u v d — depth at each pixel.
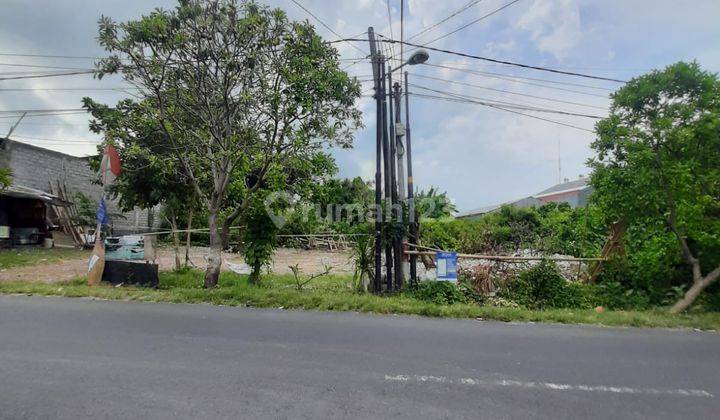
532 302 8.86
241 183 9.85
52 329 5.69
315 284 10.48
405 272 9.92
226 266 14.73
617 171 8.25
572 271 11.17
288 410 3.51
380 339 5.73
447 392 3.98
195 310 7.24
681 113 7.77
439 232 18.80
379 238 9.66
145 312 6.92
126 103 11.05
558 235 17.03
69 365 4.38
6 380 3.97
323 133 9.77
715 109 7.61
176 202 12.89
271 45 9.06
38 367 4.30
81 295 8.11
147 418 3.30
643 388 4.25
